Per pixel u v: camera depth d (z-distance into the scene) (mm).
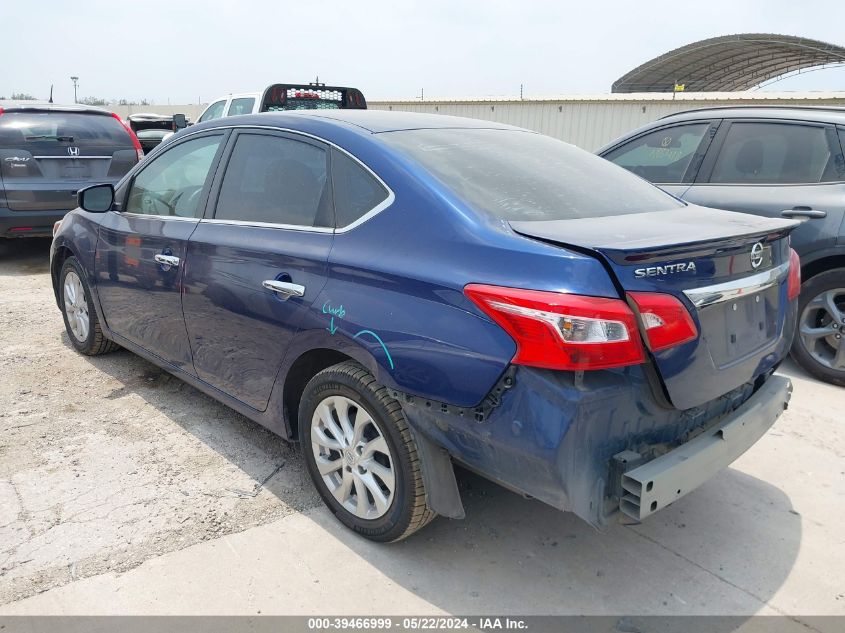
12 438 3541
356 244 2586
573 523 2959
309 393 2828
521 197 2584
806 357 4617
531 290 2061
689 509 3088
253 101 9922
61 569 2547
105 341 4613
